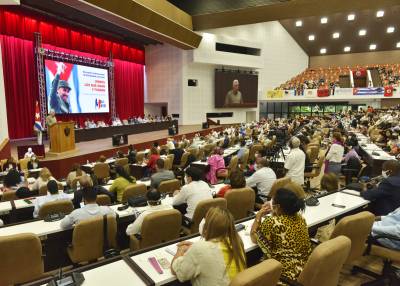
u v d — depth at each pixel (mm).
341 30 25000
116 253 3367
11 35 12578
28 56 13594
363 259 3988
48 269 3873
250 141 12070
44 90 14023
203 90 21609
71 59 15430
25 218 4832
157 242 3400
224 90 22047
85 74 16312
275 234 2568
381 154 7984
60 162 9523
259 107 26031
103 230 3473
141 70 21031
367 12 22312
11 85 13070
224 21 16922
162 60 21141
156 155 8141
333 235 2902
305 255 2578
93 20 15156
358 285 3443
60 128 10188
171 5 15352
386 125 13422
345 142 9188
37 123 10609
